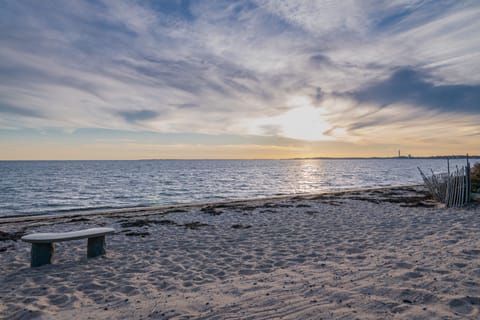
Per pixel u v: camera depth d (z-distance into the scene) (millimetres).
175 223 10898
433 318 2717
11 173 73938
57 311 3598
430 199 15922
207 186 39094
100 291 4309
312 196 20797
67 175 65812
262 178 56656
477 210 10758
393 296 3309
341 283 3936
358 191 23875
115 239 8297
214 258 6070
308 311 3109
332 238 7430
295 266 5164
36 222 12133
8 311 3670
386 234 7500
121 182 46000
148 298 3922
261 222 10625
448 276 3789
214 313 3264
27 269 5527
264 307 3326
